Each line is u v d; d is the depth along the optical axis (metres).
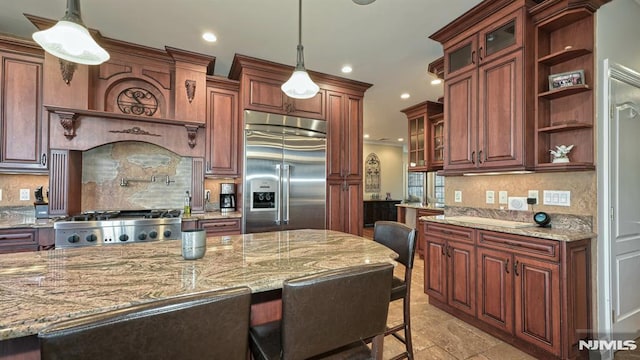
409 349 1.72
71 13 1.24
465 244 2.38
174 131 3.16
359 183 3.85
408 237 1.71
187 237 1.27
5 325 0.69
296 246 1.57
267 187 3.27
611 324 1.96
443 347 2.06
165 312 0.66
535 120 2.13
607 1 1.94
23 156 2.58
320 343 0.92
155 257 1.32
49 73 2.59
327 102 3.68
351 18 2.43
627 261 2.12
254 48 2.96
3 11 2.36
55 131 2.67
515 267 2.01
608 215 1.98
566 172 2.10
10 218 2.69
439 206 4.82
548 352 1.83
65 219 2.56
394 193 9.05
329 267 1.18
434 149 4.96
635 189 2.22
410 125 5.39
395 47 2.93
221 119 3.36
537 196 2.28
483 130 2.36
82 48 1.36
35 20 2.43
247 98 3.23
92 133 2.82
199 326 0.71
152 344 0.65
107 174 3.15
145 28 2.59
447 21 2.49
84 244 2.46
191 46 2.93
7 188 2.75
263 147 3.28
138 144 3.29
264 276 1.06
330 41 2.82
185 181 3.49
